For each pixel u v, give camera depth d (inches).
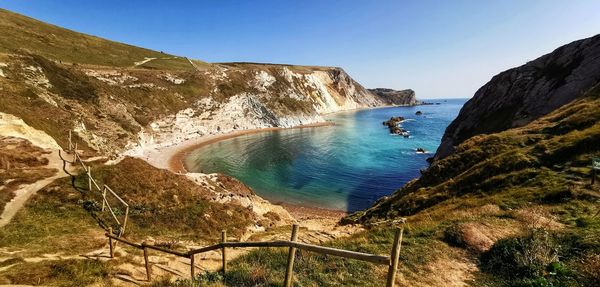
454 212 701.9
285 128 4901.6
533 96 1964.8
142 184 1028.5
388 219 898.7
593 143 836.6
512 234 505.7
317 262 439.8
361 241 538.9
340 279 391.5
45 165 1040.2
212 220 957.8
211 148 3191.4
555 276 370.6
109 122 2466.8
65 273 482.3
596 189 647.8
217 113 4131.4
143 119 2987.2
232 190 1540.4
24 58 2303.2
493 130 2062.0
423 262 445.7
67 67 2760.8
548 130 1119.6
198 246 763.4
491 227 546.6
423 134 4178.2
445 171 1145.4
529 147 1002.1
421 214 803.4
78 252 598.9
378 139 3823.8
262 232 1003.9
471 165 1093.8
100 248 634.8
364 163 2610.7
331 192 1948.8
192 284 384.5
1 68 2006.6
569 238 460.1
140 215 868.6
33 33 3668.8
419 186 1160.2
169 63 4808.1
